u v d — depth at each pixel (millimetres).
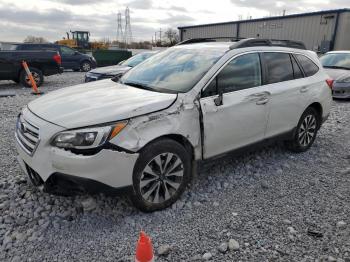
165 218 3150
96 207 3281
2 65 11664
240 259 2619
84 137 2725
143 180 3049
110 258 2609
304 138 4992
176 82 3602
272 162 4633
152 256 1990
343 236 2924
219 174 4160
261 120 4082
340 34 19734
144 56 11266
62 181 2844
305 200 3561
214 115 3496
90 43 36500
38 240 2809
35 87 10781
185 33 32031
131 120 2883
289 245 2793
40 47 17656
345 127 6730
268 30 24156
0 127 6254
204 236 2896
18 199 3428
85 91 3648
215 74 3592
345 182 4043
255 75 4047
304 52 4953
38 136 2875
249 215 3236
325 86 5113
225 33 27656
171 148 3156
